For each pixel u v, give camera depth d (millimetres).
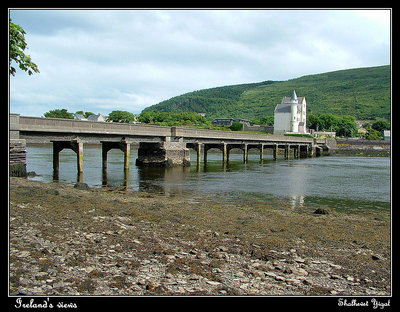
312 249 11164
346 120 170750
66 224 11742
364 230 14180
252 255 10148
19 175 24812
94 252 9414
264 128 137875
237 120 169000
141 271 8500
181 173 37594
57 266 8320
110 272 8273
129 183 28906
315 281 8609
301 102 135750
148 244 10531
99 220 12734
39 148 79000
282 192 26359
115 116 162000
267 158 75000
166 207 16844
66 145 32125
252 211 17594
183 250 10289
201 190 26281
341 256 10633
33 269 8031
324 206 21344
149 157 42938
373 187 30078
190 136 46688
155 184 28812
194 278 8273
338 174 41188
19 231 10500
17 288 7113
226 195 24297
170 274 8422
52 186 20453
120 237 10906
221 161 61312
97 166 41750
